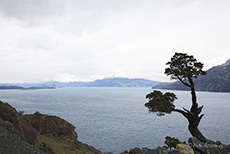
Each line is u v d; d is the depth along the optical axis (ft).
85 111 430.61
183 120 331.98
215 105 573.74
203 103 629.10
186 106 542.98
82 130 235.40
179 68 66.39
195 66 63.98
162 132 231.71
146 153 63.31
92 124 277.64
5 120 46.42
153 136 209.77
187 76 64.90
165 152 63.21
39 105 529.04
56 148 58.85
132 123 293.64
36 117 86.33
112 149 159.53
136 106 559.38
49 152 50.80
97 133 220.23
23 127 50.19
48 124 86.43
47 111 407.85
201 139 66.44
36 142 49.01
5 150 33.42
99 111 436.35
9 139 38.37
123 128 252.83
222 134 222.28
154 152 63.46
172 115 398.62
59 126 91.66
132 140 190.70
